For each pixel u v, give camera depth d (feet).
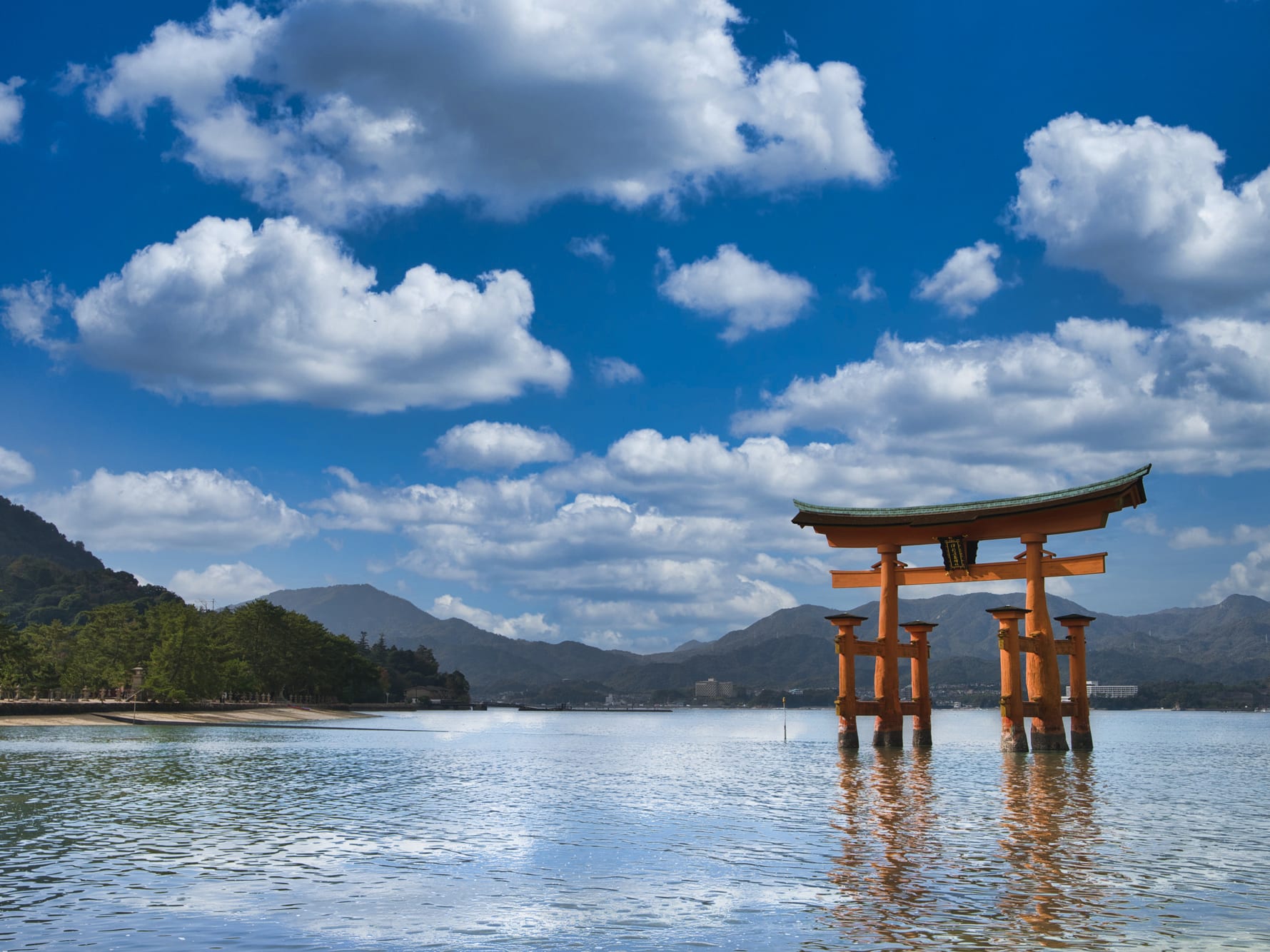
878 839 108.88
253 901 78.74
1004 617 225.15
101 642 575.38
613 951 65.00
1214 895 79.61
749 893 81.30
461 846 106.83
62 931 69.31
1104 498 204.13
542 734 507.30
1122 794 155.02
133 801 146.51
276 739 361.10
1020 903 77.25
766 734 533.14
